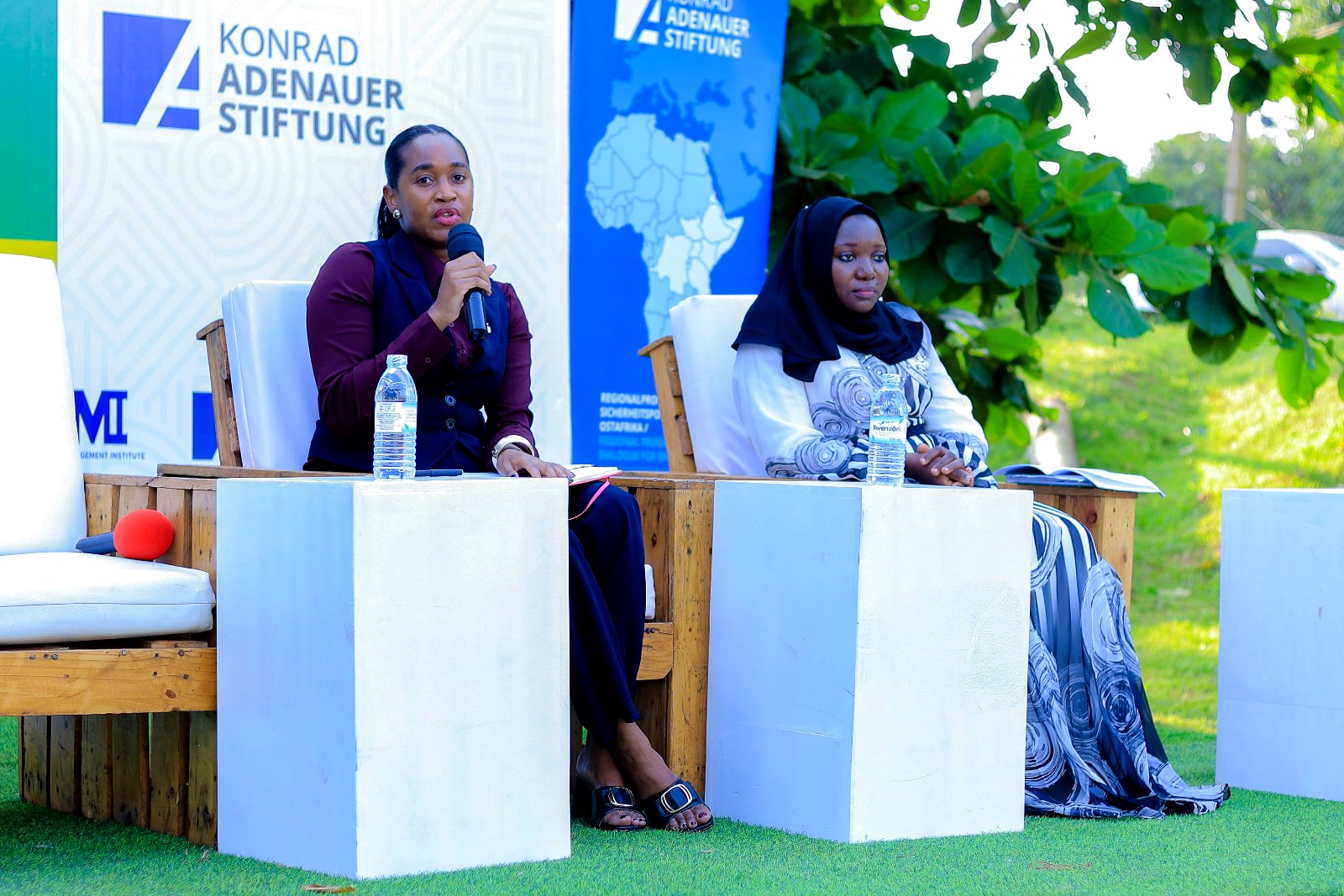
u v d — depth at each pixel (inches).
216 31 191.8
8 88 181.8
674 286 222.2
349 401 138.3
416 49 202.8
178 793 124.7
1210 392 620.1
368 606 105.7
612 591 130.3
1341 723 155.1
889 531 124.9
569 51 212.5
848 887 108.3
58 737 139.7
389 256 148.2
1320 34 409.1
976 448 169.2
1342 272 400.2
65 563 116.9
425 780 109.0
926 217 248.8
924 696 127.4
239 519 116.0
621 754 131.7
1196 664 304.5
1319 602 157.5
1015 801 133.3
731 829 130.1
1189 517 521.3
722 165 224.7
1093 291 241.8
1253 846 128.6
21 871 110.6
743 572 134.9
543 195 209.6
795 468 159.2
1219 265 269.3
